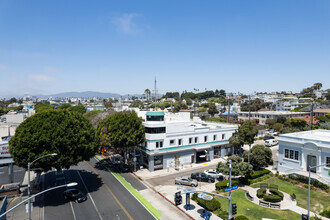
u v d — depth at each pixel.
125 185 36.06
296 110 124.81
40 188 35.22
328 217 24.88
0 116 126.75
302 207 27.62
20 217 25.97
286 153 40.59
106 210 27.66
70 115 33.66
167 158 44.41
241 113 112.50
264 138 72.44
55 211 27.42
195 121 60.44
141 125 42.81
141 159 46.78
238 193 32.38
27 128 29.55
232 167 34.12
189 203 27.47
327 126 68.69
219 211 26.70
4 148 36.50
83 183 37.06
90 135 34.53
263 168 43.28
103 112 73.06
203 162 48.75
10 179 36.94
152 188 34.81
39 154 28.69
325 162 34.59
